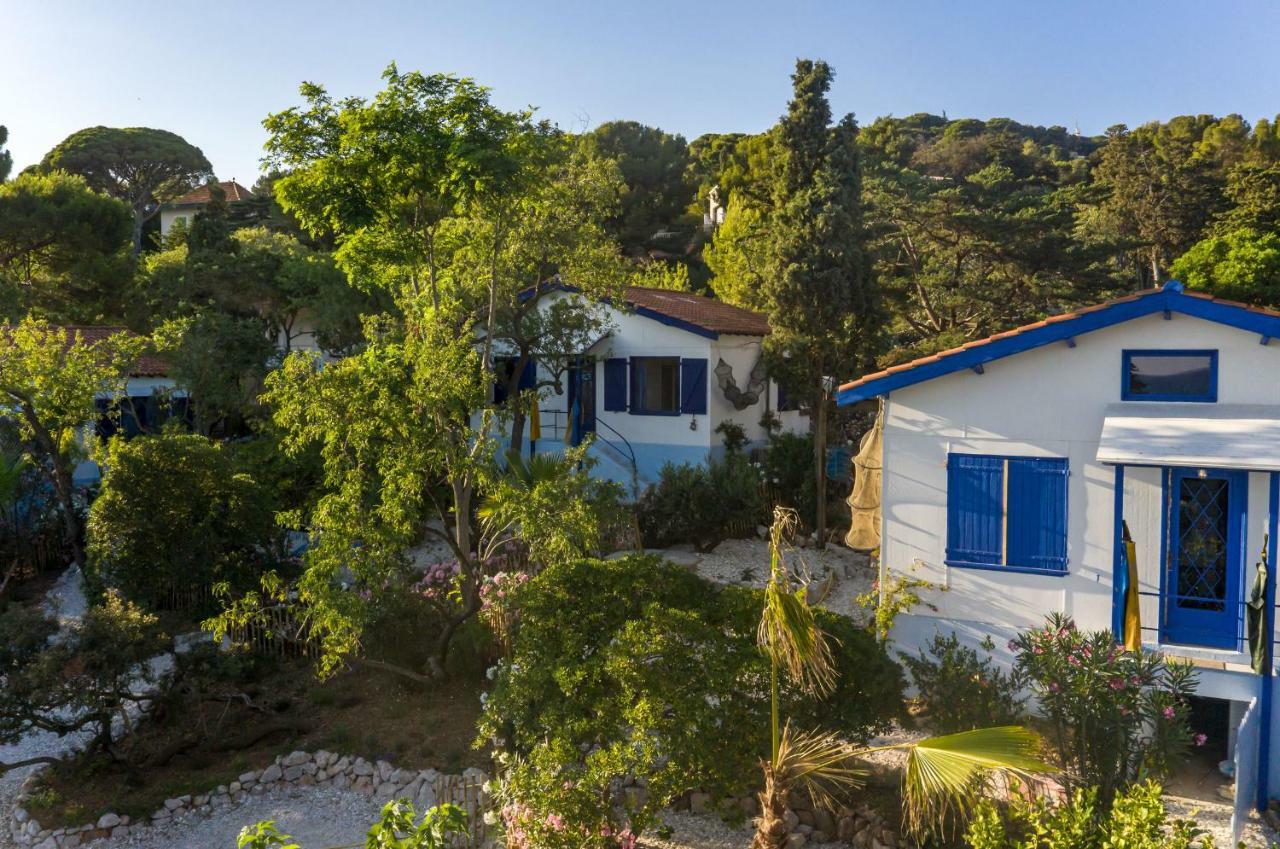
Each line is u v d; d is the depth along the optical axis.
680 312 26.38
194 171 66.62
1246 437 11.72
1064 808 8.67
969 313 39.25
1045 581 13.52
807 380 22.28
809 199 22.52
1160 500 12.79
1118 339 13.01
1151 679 11.04
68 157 61.84
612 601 11.35
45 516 22.39
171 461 17.20
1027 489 13.57
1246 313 12.21
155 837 12.34
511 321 23.20
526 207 20.52
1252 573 12.43
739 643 10.71
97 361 21.28
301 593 14.29
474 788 11.88
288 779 13.55
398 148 16.95
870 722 10.88
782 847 9.39
